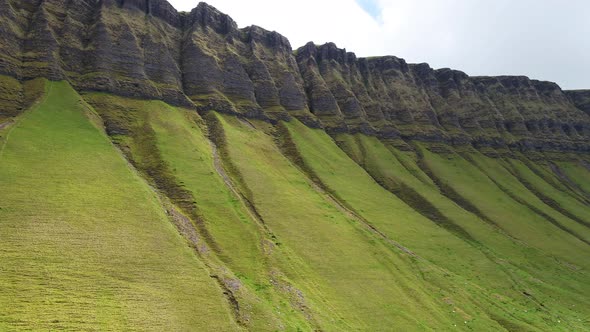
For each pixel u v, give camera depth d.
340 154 169.62
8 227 64.44
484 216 156.50
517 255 133.12
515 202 178.12
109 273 61.44
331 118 192.25
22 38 129.62
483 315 88.94
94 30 141.88
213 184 104.69
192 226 85.69
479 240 136.25
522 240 146.00
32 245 62.03
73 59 133.38
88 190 82.38
